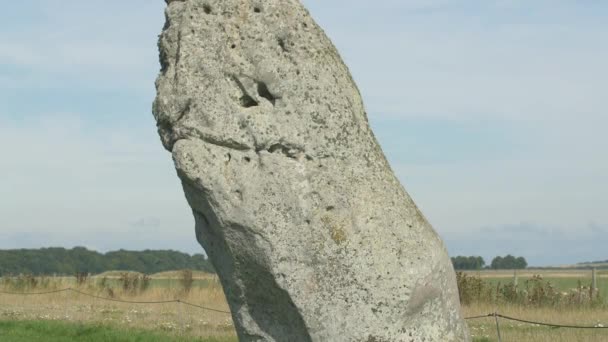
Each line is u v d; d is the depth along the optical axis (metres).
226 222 7.04
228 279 7.45
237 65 7.18
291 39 7.23
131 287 27.66
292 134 7.08
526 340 13.53
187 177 7.08
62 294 26.77
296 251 6.98
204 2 7.38
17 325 17.47
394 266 7.05
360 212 7.11
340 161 7.19
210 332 16.12
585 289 21.98
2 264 59.03
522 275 49.12
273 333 7.38
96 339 15.46
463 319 7.67
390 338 7.05
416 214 7.37
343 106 7.25
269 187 6.98
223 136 7.09
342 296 7.01
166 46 7.49
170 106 7.25
